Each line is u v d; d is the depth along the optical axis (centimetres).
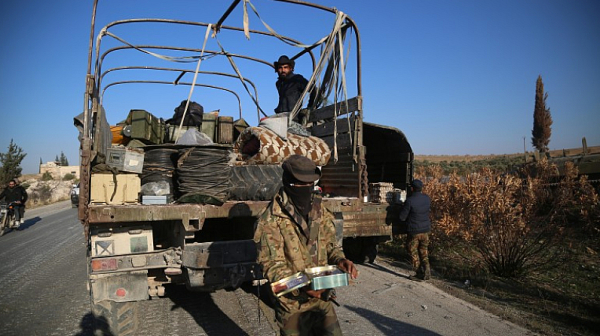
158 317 468
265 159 526
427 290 579
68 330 443
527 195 691
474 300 526
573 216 888
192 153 429
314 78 627
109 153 432
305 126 710
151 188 433
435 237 786
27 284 646
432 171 1138
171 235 463
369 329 428
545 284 611
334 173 627
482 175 734
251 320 454
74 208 2442
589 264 698
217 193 430
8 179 2930
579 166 1268
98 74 560
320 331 265
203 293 563
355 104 573
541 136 4534
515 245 653
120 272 377
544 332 416
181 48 805
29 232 1366
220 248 399
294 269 250
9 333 434
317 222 260
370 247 736
